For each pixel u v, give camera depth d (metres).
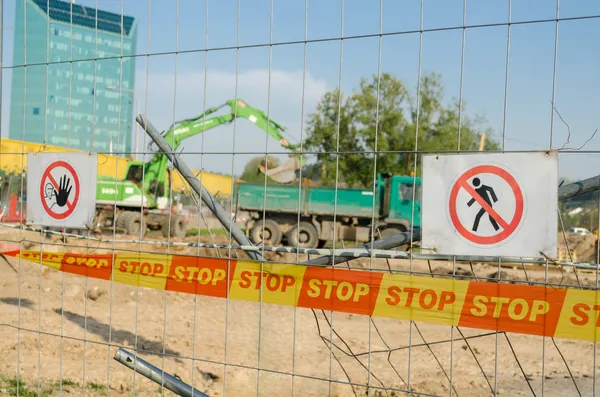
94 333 7.46
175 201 22.16
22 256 4.50
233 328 8.38
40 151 4.43
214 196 3.98
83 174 4.12
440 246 2.93
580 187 3.07
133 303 9.64
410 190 21.86
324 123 24.23
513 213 2.78
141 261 3.96
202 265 3.71
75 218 4.15
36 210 4.32
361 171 24.36
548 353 8.09
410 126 24.80
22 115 4.57
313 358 7.16
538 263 2.78
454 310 2.98
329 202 22.66
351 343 8.05
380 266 10.60
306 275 3.37
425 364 7.28
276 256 14.82
